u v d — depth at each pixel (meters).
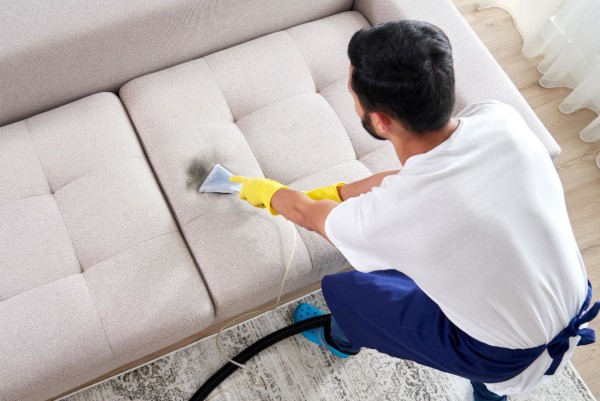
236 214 1.27
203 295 1.22
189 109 1.38
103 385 1.46
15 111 1.38
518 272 0.79
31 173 1.29
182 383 1.48
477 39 1.46
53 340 1.13
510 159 0.79
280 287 1.26
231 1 1.39
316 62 1.49
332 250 1.29
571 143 1.93
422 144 0.81
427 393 1.53
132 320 1.17
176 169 1.32
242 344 1.54
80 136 1.34
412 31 0.74
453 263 0.78
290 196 1.07
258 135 1.38
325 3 1.56
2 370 1.10
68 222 1.25
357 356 1.55
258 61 1.46
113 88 1.48
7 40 1.24
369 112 0.82
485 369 0.98
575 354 1.60
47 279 1.19
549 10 1.88
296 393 1.50
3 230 1.22
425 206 0.77
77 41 1.29
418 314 1.03
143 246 1.24
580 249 1.76
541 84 2.02
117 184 1.29
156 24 1.35
